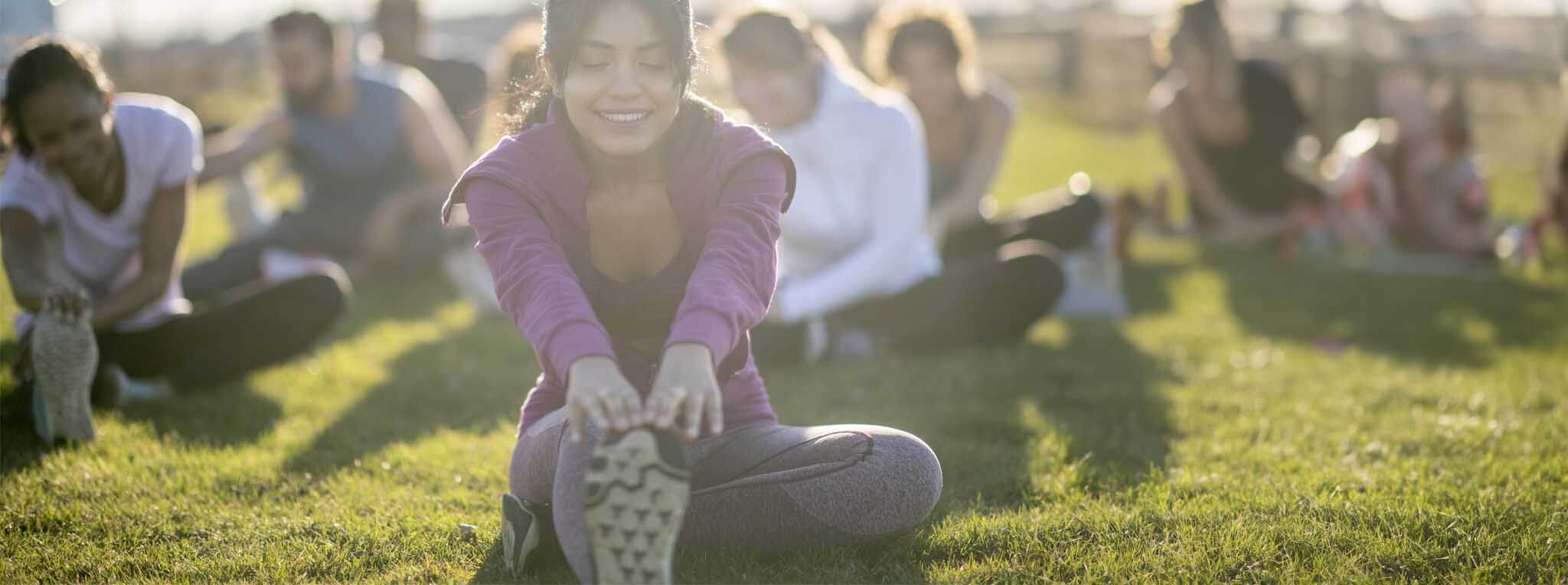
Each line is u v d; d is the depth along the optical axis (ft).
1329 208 26.35
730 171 7.00
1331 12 68.49
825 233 14.29
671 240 7.27
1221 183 24.14
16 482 9.41
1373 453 10.58
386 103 18.84
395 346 15.30
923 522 8.26
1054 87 79.30
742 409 7.70
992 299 14.66
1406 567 7.57
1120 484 9.50
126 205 11.64
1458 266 24.86
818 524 7.34
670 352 6.16
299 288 13.00
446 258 18.75
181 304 12.85
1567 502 8.86
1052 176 42.04
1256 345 16.19
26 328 11.39
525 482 7.50
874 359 14.56
